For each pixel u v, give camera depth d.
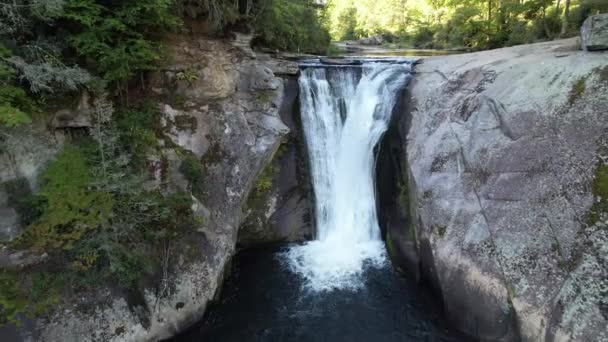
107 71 7.59
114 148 7.68
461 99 9.58
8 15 6.16
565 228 6.29
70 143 7.59
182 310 7.79
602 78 7.00
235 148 10.13
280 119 11.45
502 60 9.79
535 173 7.05
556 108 7.26
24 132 6.86
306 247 11.73
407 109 11.34
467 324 7.45
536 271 6.36
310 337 8.03
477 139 8.45
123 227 7.25
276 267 10.62
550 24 19.56
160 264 7.75
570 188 6.49
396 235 10.50
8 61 6.08
